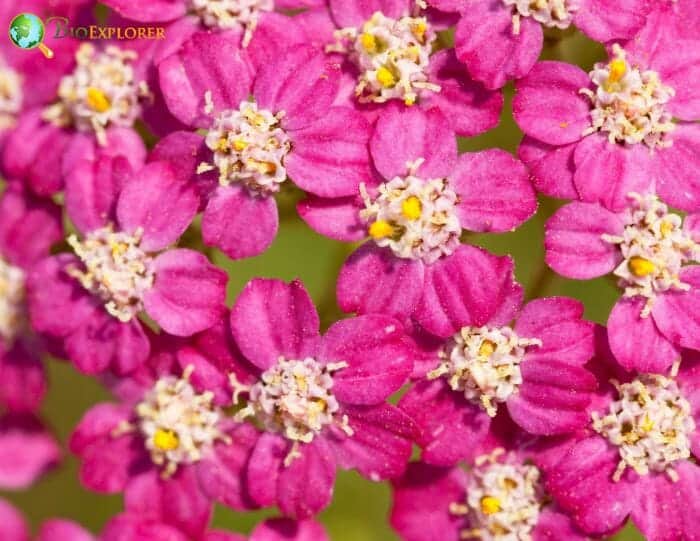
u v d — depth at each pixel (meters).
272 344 0.09
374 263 0.09
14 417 0.09
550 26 0.09
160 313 0.09
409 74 0.09
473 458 0.09
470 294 0.09
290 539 0.09
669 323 0.09
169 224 0.09
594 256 0.09
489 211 0.09
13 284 0.09
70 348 0.09
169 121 0.09
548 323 0.09
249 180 0.09
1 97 0.09
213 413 0.09
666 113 0.09
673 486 0.09
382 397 0.09
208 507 0.09
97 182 0.09
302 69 0.09
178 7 0.09
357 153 0.09
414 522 0.09
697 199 0.09
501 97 0.09
